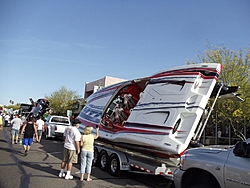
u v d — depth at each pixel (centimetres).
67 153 795
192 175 562
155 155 750
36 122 1744
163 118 715
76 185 723
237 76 1417
